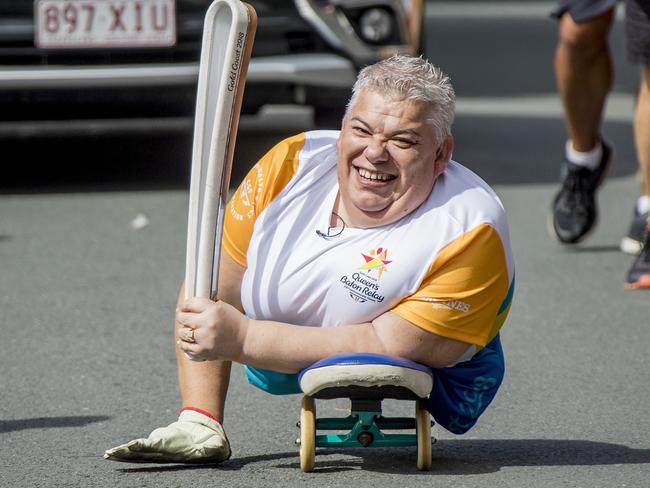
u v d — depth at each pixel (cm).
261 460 809
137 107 1655
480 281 733
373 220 738
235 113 728
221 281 780
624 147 2175
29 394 974
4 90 1630
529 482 766
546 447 844
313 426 763
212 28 726
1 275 1361
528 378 1012
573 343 1112
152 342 1120
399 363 720
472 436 872
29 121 1655
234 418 912
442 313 729
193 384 786
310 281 745
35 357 1075
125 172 1919
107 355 1080
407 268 731
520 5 5519
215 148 725
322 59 1653
